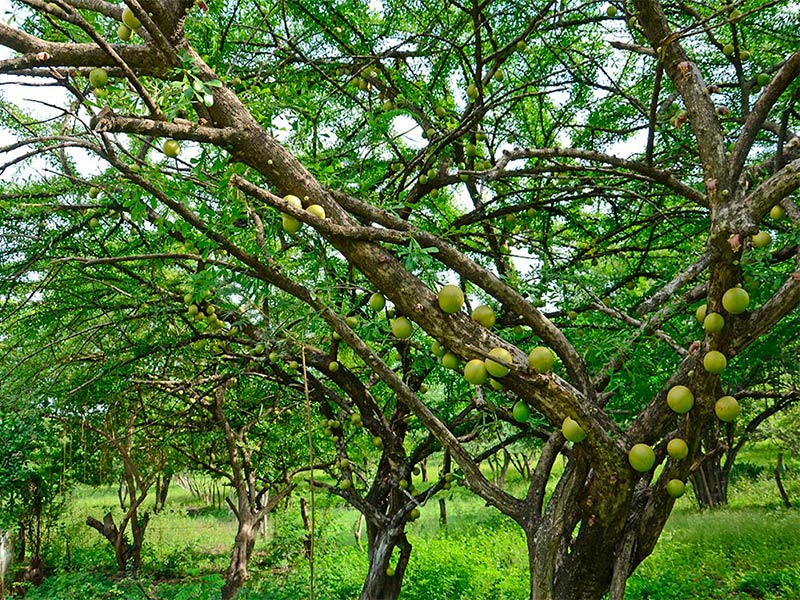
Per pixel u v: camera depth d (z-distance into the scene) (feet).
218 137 6.59
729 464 47.26
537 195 14.67
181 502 75.00
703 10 12.86
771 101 6.85
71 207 12.58
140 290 16.44
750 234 5.95
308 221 6.77
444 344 7.07
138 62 6.82
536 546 7.39
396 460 15.35
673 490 7.25
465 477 8.01
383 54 11.64
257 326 14.67
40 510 36.14
